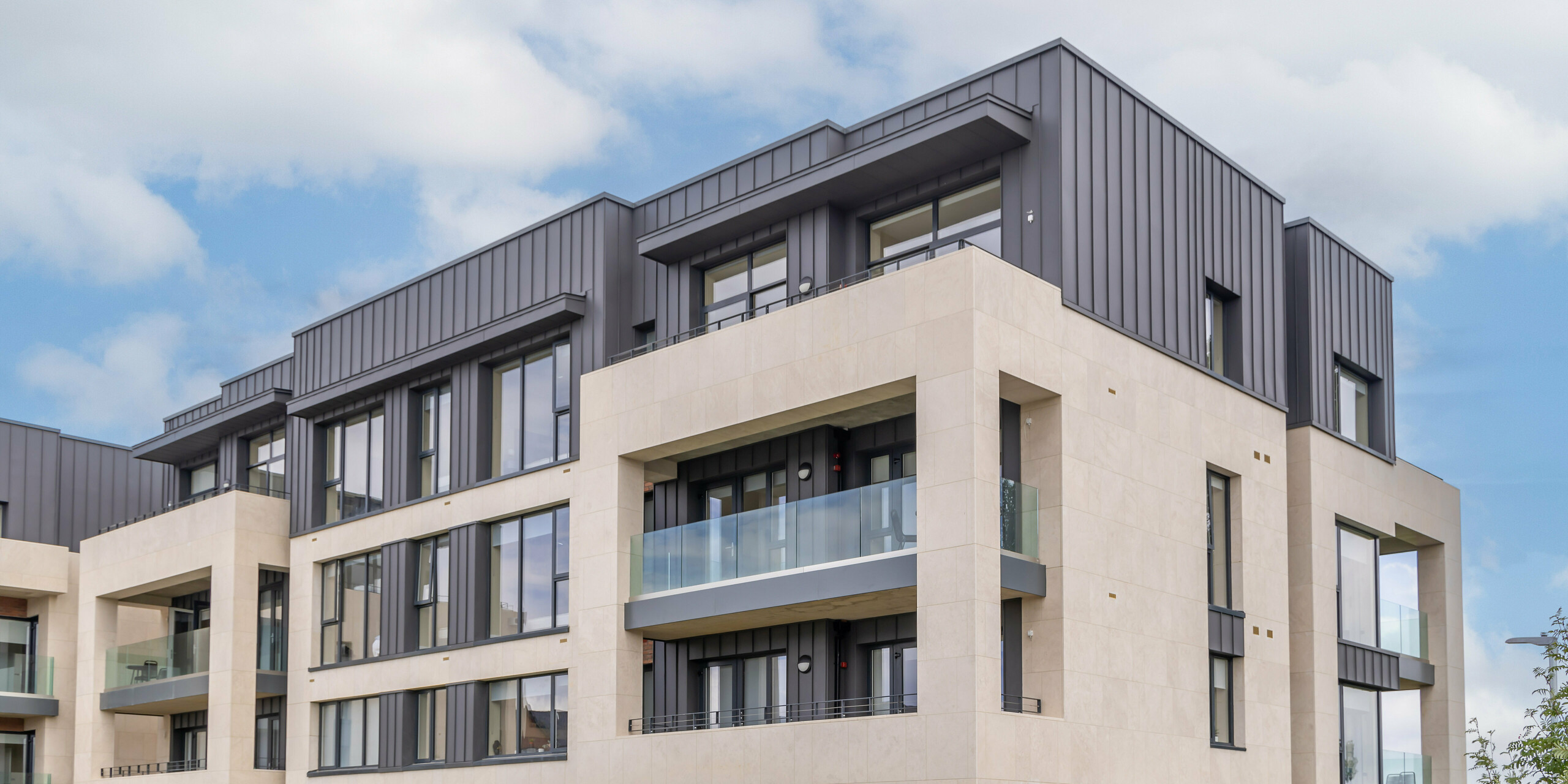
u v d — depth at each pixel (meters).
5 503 38.56
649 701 25.62
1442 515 30.98
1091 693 20.08
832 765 19.78
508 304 27.67
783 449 23.30
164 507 41.81
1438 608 30.72
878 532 20.22
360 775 28.45
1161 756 21.12
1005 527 19.69
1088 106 22.09
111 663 36.00
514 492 26.48
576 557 24.55
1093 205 21.80
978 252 19.58
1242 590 23.64
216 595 31.95
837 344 20.91
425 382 29.14
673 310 25.38
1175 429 22.75
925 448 19.59
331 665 29.91
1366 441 29.33
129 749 38.78
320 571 31.22
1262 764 23.27
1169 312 23.22
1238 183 25.81
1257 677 23.55
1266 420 25.05
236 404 34.03
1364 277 29.72
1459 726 30.22
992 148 21.77
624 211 26.53
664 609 22.84
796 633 22.86
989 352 19.44
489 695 26.53
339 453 31.73
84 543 37.28
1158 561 21.83
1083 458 20.73
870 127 23.78
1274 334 25.94
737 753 21.02
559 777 24.03
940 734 18.64
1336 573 26.77
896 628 21.92
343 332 31.53
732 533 22.23
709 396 22.62
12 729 37.56
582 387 24.83
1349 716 27.16
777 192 23.12
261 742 32.38
